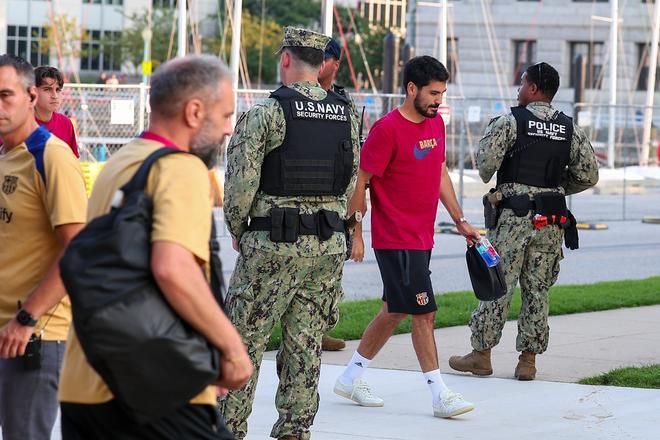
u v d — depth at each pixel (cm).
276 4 10425
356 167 1062
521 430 1206
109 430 605
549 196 1400
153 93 622
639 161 5981
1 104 783
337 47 1226
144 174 595
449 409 1245
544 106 1400
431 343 1261
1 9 5656
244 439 1145
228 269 2500
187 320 578
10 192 786
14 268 789
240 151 1009
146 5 10650
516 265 1407
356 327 1745
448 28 9156
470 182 4562
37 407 800
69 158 782
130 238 570
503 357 1595
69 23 9862
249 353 1038
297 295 1047
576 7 8894
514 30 9069
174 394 573
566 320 1931
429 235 1256
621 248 3173
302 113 1017
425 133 1232
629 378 1436
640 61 8744
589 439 1171
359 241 1256
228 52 9431
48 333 799
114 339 558
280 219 1016
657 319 1950
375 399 1309
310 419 1059
